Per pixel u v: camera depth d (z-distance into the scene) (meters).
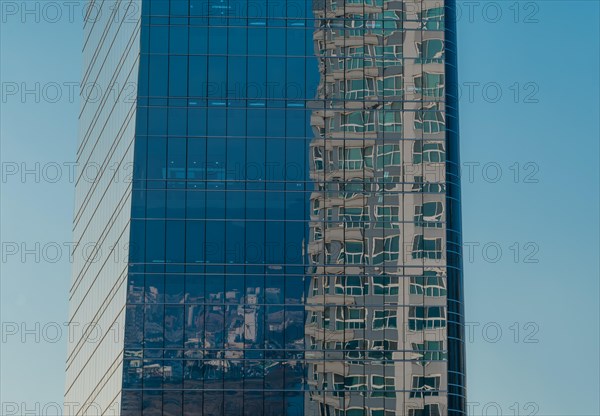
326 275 167.62
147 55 173.00
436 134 172.25
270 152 171.00
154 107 171.75
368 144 171.50
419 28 174.62
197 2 174.62
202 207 169.25
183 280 167.00
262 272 167.50
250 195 169.62
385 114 172.38
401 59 173.88
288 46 173.75
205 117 171.75
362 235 169.00
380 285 167.62
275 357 165.38
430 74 173.75
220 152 170.88
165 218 168.62
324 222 169.25
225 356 165.38
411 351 166.12
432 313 167.38
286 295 166.88
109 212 186.50
